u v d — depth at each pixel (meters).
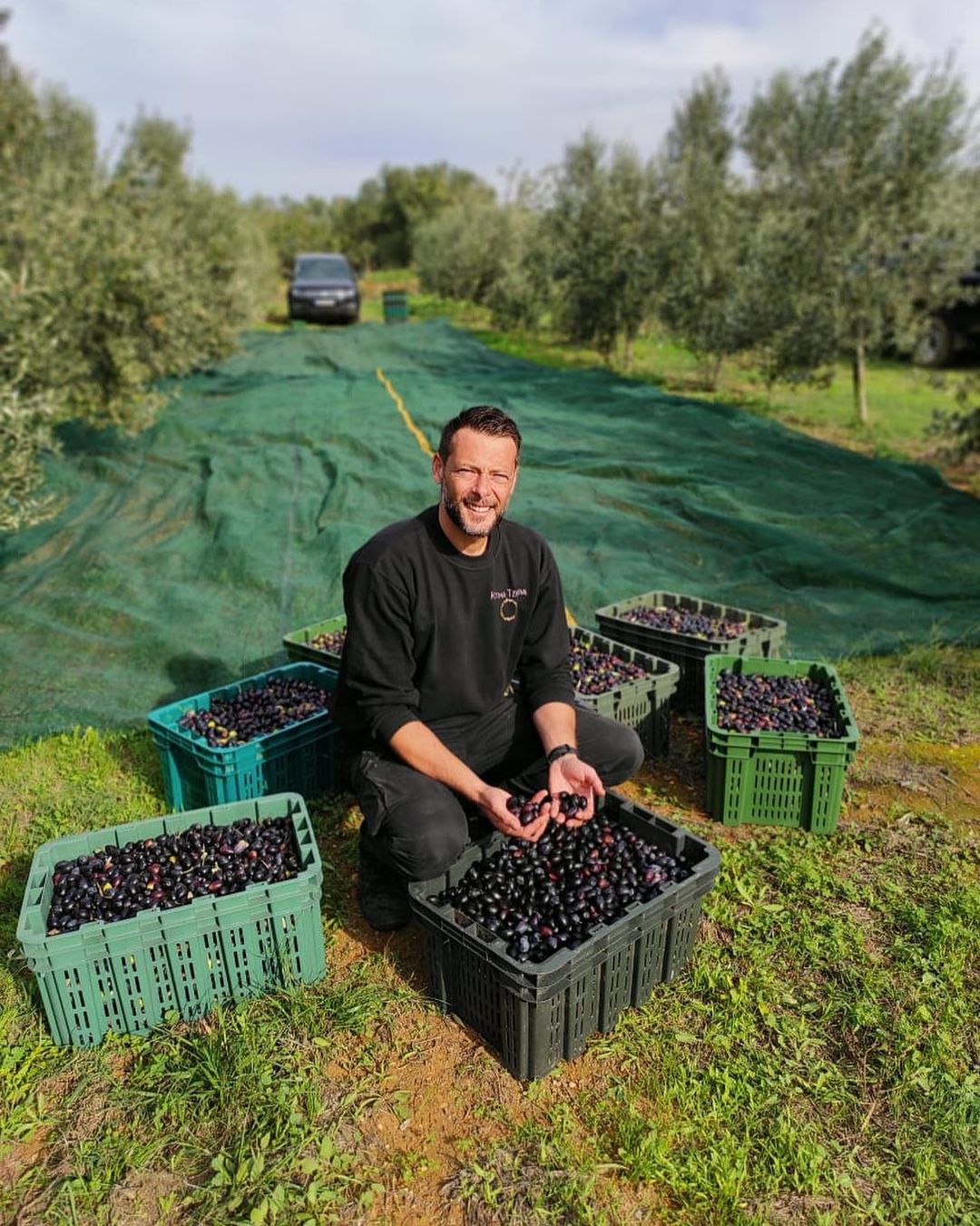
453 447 2.86
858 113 11.05
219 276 16.88
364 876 3.34
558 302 17.53
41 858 3.04
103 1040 2.82
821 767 3.80
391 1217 2.31
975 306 15.70
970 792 4.23
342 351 15.38
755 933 3.31
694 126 21.38
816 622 6.00
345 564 6.54
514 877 2.98
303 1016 2.89
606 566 6.71
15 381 7.80
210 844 3.15
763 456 9.04
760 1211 2.30
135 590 6.37
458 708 3.30
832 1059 2.79
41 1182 2.40
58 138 17.44
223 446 9.36
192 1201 2.34
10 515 6.16
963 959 3.16
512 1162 2.44
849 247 11.09
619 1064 2.77
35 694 5.09
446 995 2.92
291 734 3.92
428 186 51.75
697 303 14.14
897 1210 2.32
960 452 10.06
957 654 5.59
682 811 4.12
